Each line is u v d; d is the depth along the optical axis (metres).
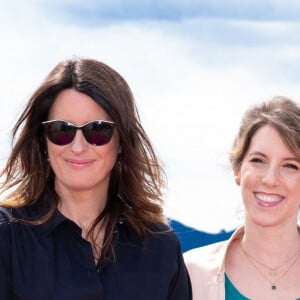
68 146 3.66
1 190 3.86
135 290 3.74
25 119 3.79
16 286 3.57
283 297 4.23
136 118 3.87
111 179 3.98
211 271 4.29
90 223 3.88
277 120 4.07
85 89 3.66
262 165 4.14
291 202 4.14
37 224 3.68
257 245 4.31
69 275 3.62
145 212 3.96
